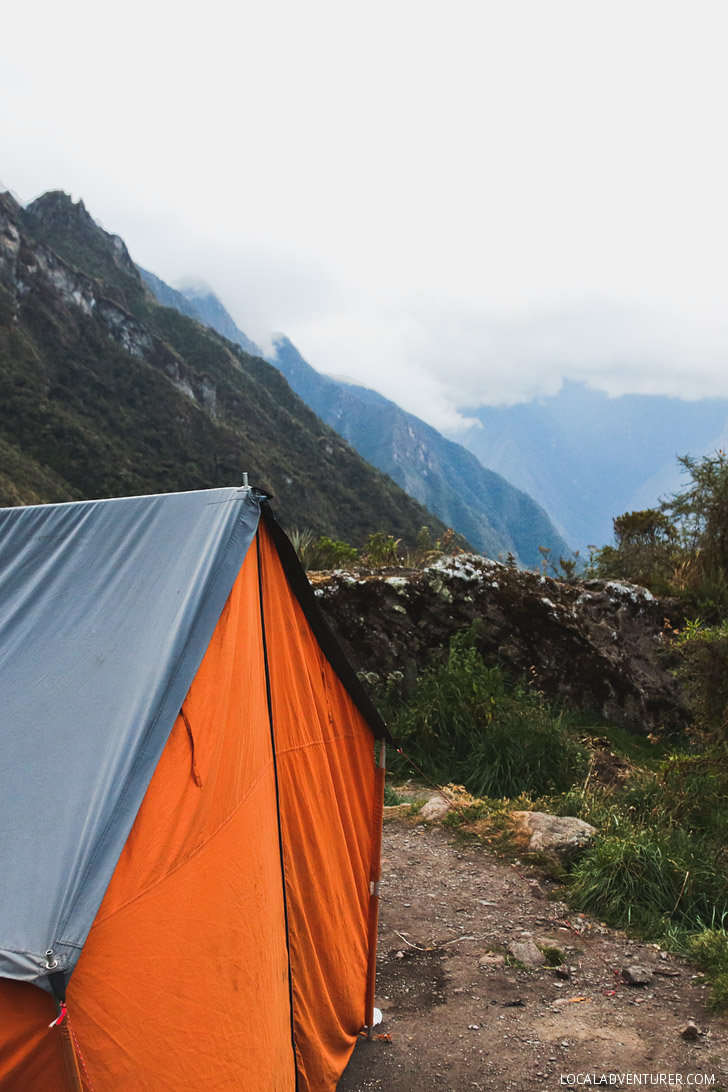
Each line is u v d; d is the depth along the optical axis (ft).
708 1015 10.94
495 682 25.22
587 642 28.35
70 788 6.49
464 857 17.21
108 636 8.21
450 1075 9.68
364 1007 10.94
